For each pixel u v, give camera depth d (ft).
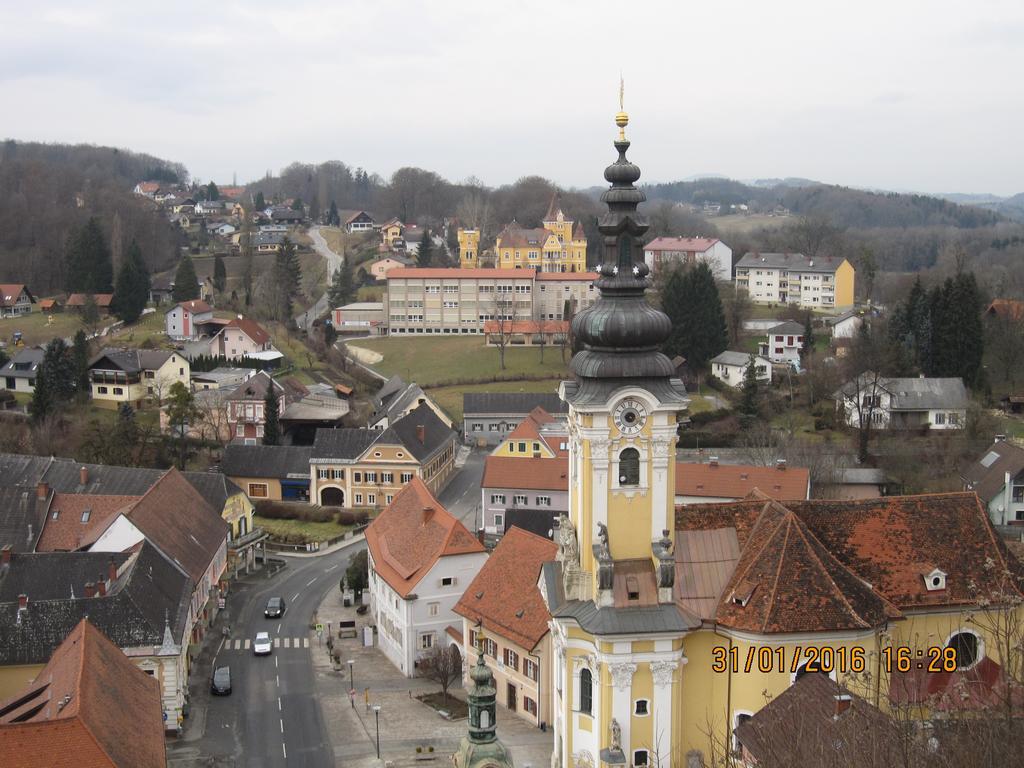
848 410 534.78
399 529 351.25
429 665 301.02
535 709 273.13
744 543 216.95
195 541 358.02
